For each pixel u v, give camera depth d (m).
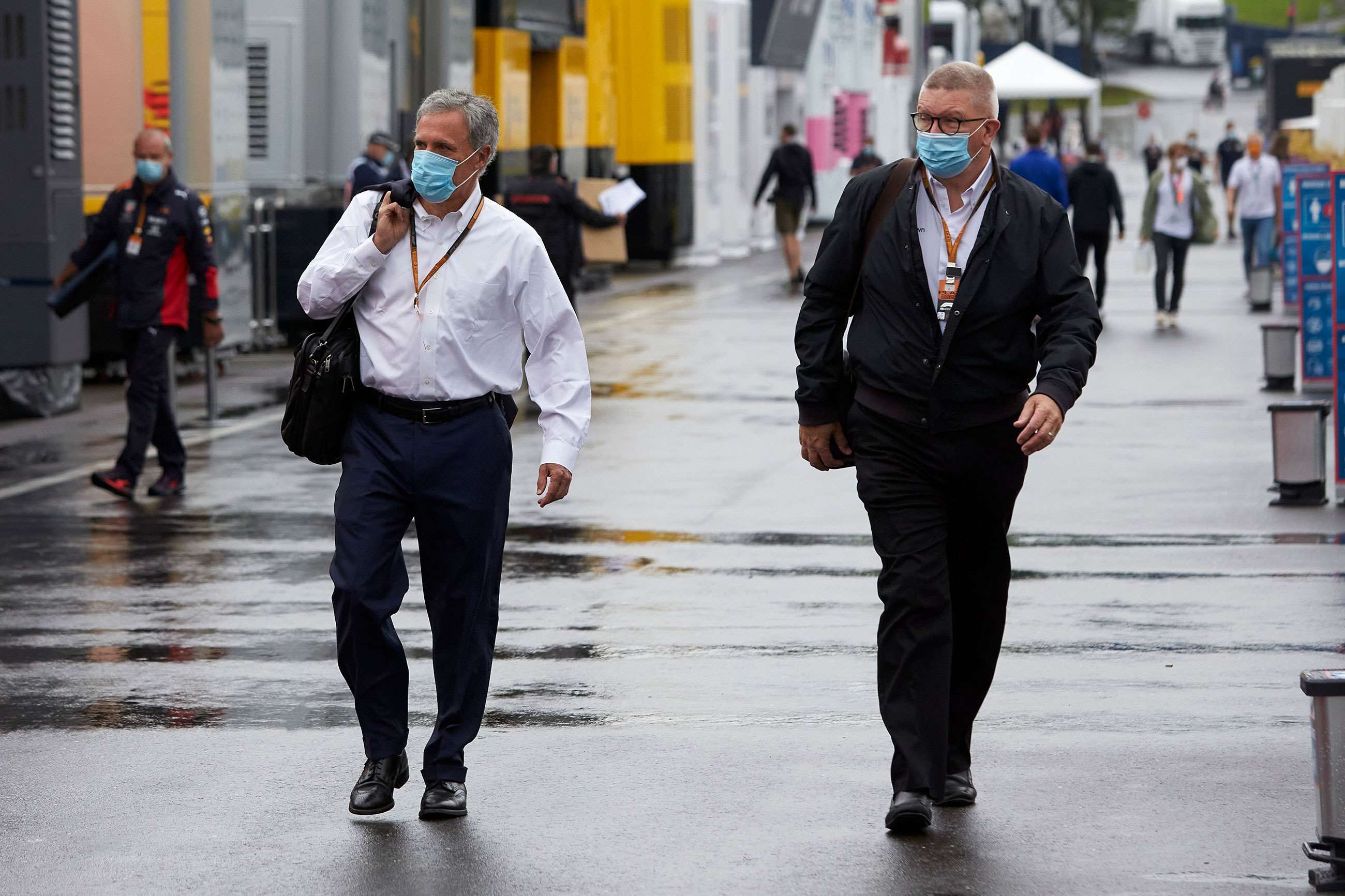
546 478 18.98
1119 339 71.25
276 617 28.58
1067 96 170.62
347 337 18.80
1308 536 34.09
